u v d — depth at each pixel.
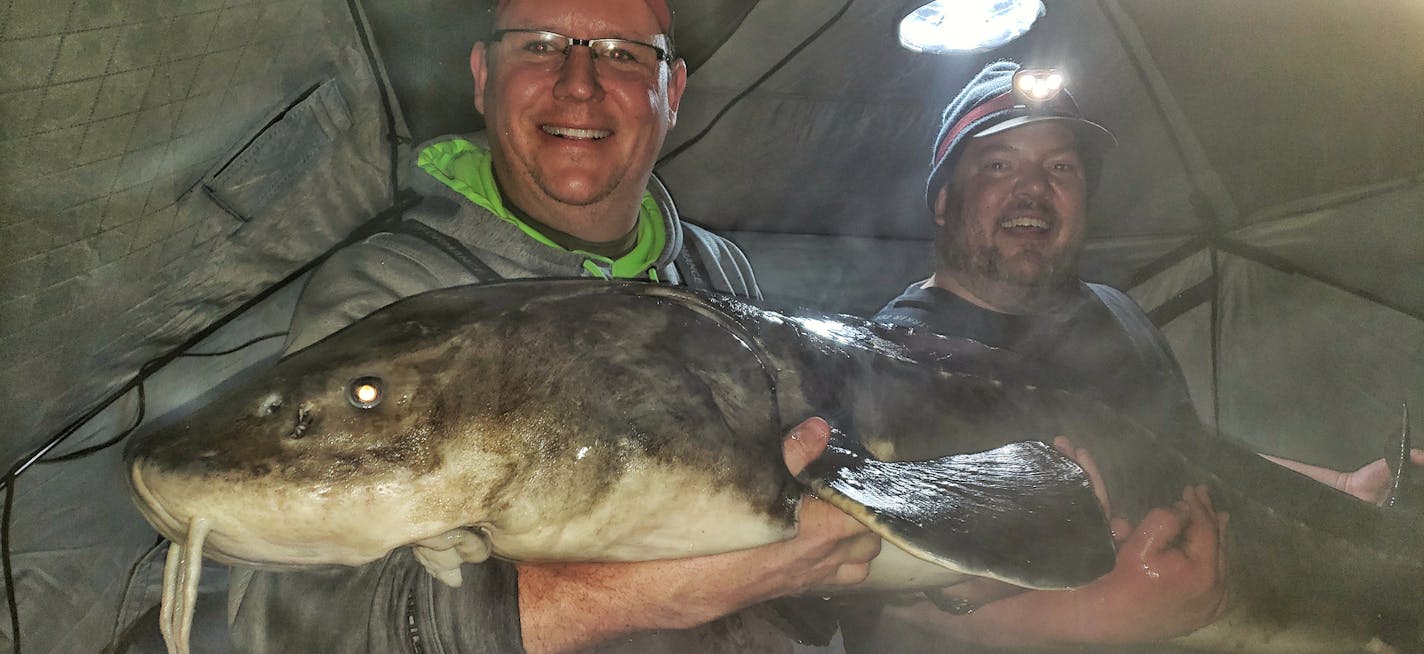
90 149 0.52
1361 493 0.87
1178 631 0.66
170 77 0.54
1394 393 1.12
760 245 1.26
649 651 0.59
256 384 0.43
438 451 0.42
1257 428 1.24
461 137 0.74
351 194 0.70
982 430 0.61
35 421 0.57
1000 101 0.94
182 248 0.61
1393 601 0.71
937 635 0.71
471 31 0.73
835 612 0.67
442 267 0.62
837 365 0.58
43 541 0.60
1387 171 1.12
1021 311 0.93
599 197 0.70
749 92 1.09
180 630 0.40
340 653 0.50
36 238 0.51
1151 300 1.30
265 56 0.61
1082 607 0.65
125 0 0.50
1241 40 1.09
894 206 1.25
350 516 0.41
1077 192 0.92
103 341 0.59
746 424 0.48
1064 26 1.12
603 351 0.46
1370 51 1.07
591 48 0.68
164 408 0.66
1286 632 0.70
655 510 0.45
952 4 1.00
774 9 1.01
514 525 0.43
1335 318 1.17
